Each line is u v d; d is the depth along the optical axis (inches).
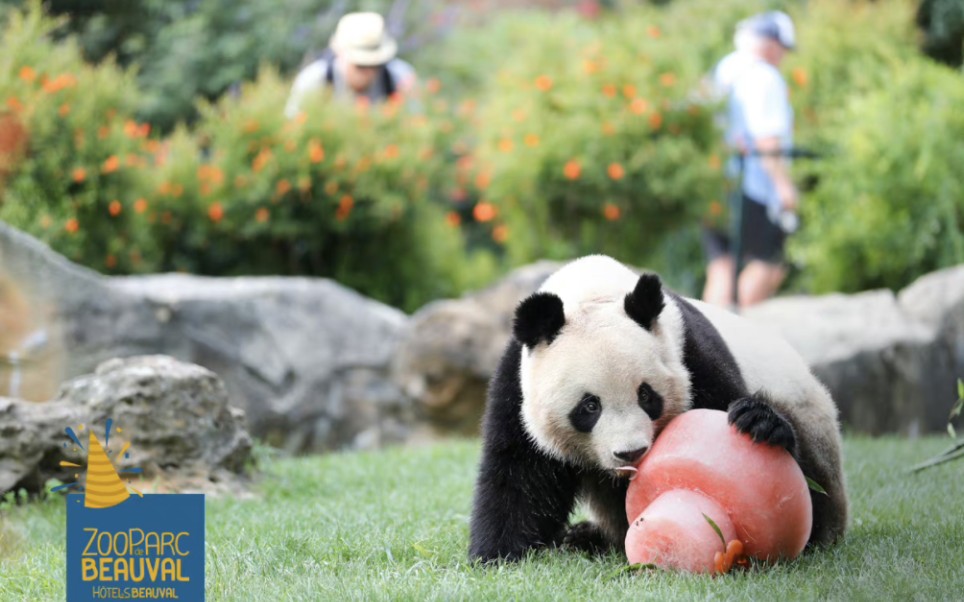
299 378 1015.6
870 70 1397.6
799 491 451.5
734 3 1609.3
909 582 425.7
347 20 1284.4
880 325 1036.5
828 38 1466.5
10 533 589.9
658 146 1155.3
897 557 473.4
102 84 1146.0
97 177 1104.8
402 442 1045.8
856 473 709.9
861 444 860.6
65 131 1095.6
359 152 1177.4
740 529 447.5
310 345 1026.7
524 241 1235.2
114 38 1638.8
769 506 445.4
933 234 1213.7
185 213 1151.6
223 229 1155.3
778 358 544.4
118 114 1156.5
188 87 1588.3
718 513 446.9
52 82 1101.7
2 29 1498.5
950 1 1565.0
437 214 1259.2
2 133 1065.5
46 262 908.6
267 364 1003.3
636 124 1157.7
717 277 1273.4
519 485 509.0
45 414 673.0
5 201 1066.7
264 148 1167.6
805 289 1380.4
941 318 1051.9
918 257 1206.3
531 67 1210.6
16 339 888.3
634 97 1161.4
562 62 1201.4
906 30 1497.3
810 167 1302.9
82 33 1627.7
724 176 1176.8
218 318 987.9
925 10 1605.6
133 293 956.6
